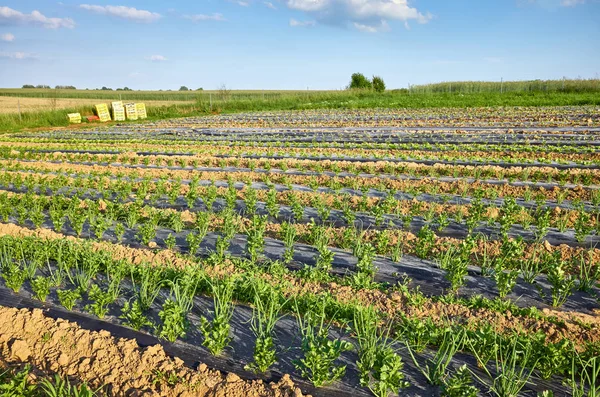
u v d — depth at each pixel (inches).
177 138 948.0
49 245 318.7
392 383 185.2
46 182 540.4
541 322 233.3
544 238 347.6
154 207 449.1
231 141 869.2
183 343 225.8
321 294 257.0
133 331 235.3
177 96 3078.2
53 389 186.1
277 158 676.1
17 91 3661.4
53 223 409.7
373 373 195.5
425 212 408.2
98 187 518.9
